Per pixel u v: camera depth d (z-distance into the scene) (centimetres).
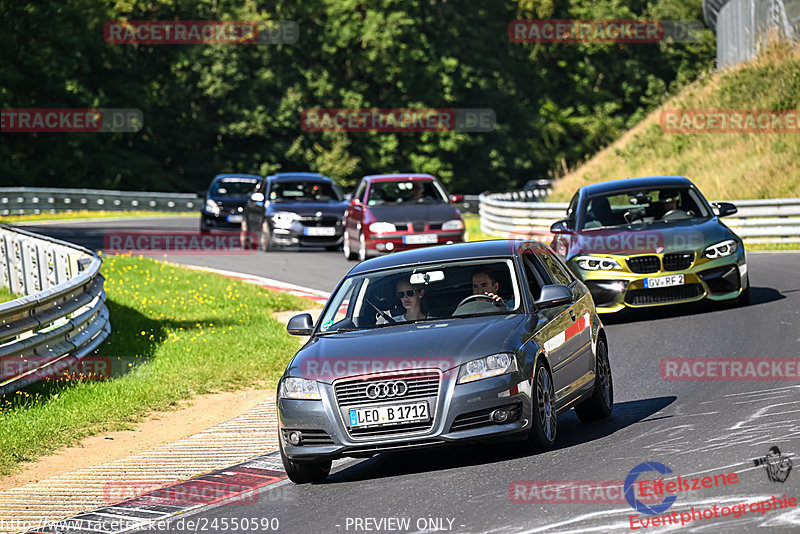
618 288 5031
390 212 8019
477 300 2989
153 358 4941
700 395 3403
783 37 12369
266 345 5275
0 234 7031
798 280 5909
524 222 9800
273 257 8950
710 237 5103
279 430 2806
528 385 2720
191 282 7369
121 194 16862
